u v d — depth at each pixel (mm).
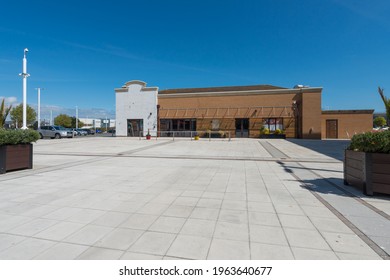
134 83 33750
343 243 3061
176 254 2818
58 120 69188
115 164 9703
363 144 5230
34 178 6941
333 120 30781
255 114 30547
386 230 3443
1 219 3863
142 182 6488
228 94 31406
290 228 3518
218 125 31672
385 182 4988
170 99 33281
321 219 3859
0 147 7484
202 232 3389
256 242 3096
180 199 4945
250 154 13352
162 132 32438
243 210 4289
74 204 4613
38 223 3705
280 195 5246
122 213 4137
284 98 29812
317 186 6066
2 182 6422
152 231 3426
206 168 8766
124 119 34156
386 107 5734
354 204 4617
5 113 8562
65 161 10578
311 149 16250
